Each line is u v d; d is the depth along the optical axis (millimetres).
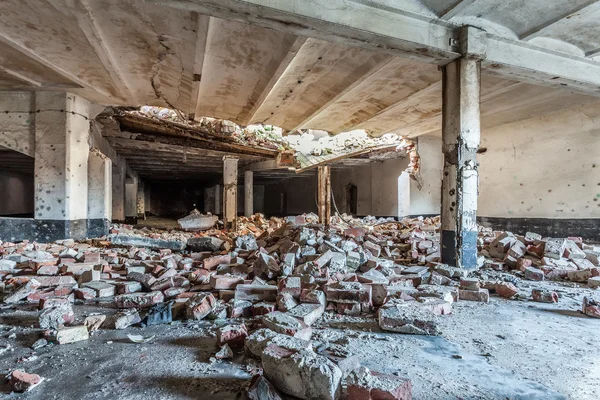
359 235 6484
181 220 11656
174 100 7559
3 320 2762
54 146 6680
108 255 5035
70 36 4621
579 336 2506
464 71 4367
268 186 23797
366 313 2969
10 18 4223
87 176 7320
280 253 4949
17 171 12633
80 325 2459
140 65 5648
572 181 7887
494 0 3996
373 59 5352
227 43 4980
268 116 8766
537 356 2166
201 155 12570
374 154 12367
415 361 2074
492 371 1962
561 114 7898
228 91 7004
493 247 5637
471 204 4371
